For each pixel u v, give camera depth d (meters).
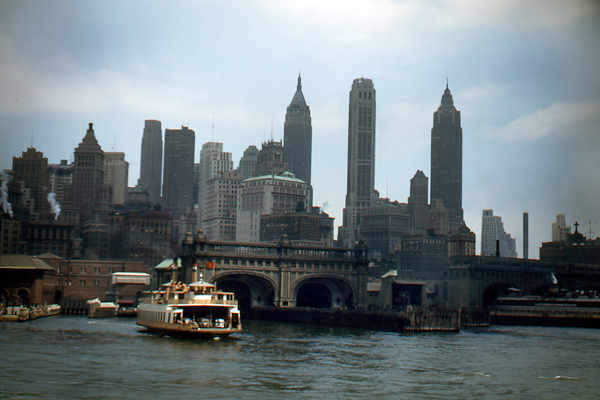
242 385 99.88
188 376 105.25
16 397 88.94
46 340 146.50
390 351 141.50
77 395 90.88
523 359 134.38
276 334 178.38
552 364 128.12
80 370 107.69
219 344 145.75
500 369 120.56
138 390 94.69
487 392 100.31
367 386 102.06
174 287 166.62
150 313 172.12
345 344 153.75
